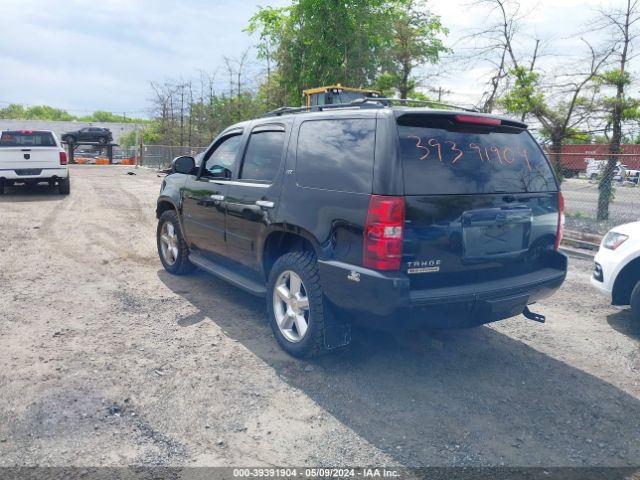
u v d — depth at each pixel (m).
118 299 5.48
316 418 3.31
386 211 3.27
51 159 14.12
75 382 3.62
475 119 3.69
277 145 4.46
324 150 3.88
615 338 4.86
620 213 11.04
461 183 3.54
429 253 3.40
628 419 3.44
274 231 4.26
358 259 3.44
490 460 2.94
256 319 5.02
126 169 31.09
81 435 3.03
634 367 4.25
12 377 3.66
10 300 5.33
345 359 4.18
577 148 15.04
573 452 3.05
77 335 4.48
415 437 3.14
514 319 5.33
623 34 11.30
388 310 3.29
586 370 4.17
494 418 3.39
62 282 6.05
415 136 3.47
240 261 4.87
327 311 3.83
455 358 4.30
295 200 4.01
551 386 3.86
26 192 15.32
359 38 20.75
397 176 3.30
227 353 4.21
